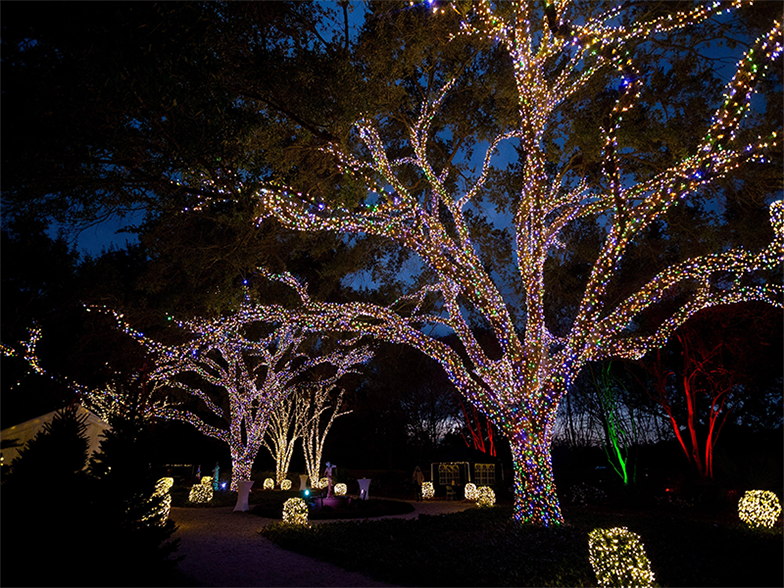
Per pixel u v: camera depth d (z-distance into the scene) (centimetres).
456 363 1181
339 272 1299
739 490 1569
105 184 729
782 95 976
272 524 1188
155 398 2214
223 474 3525
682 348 2020
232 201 832
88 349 1720
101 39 434
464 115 1245
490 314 1144
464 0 1011
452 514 1346
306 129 924
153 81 482
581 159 1295
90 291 1375
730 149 989
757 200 1078
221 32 681
